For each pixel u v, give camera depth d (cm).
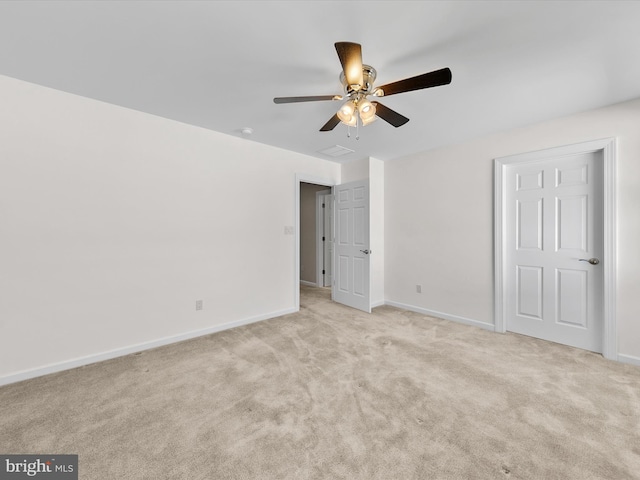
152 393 192
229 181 322
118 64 186
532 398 185
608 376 213
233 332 310
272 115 264
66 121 225
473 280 332
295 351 259
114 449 143
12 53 175
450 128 294
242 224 334
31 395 189
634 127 231
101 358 240
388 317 365
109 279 246
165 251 277
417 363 235
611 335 242
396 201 413
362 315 374
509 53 172
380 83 206
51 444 146
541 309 288
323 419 166
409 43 164
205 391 194
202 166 300
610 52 170
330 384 203
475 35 157
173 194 281
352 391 194
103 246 243
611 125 241
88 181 235
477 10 139
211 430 157
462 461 136
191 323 294
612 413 170
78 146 230
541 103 238
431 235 372
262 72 195
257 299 348
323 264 589
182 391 194
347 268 427
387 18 145
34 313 213
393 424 161
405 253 403
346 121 191
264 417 167
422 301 384
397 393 191
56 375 215
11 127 205
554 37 158
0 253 202
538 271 289
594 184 256
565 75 196
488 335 300
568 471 130
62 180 224
